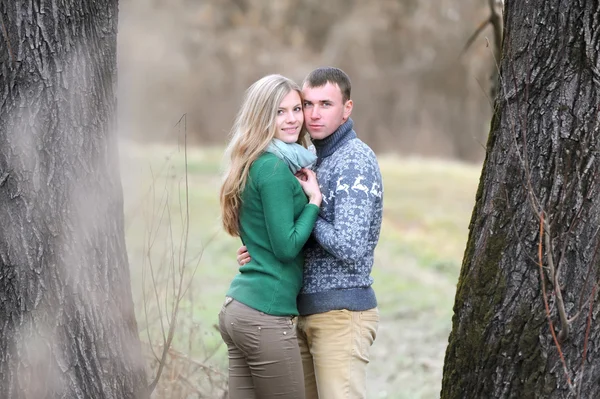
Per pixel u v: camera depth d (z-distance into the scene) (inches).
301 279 337.7
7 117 301.1
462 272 319.3
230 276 942.4
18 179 300.8
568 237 289.1
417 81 2923.2
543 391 291.7
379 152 2947.8
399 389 612.4
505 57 307.4
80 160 309.9
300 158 331.3
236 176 332.2
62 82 306.7
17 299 300.7
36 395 300.5
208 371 435.8
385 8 2888.8
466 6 2310.5
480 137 2938.0
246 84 2679.6
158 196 750.5
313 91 340.8
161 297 526.0
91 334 311.1
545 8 292.0
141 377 336.2
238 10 2751.0
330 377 336.2
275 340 325.4
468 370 309.7
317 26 2888.8
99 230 316.5
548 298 291.7
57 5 305.4
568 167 289.9
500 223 303.3
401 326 797.9
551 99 292.4
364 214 325.7
